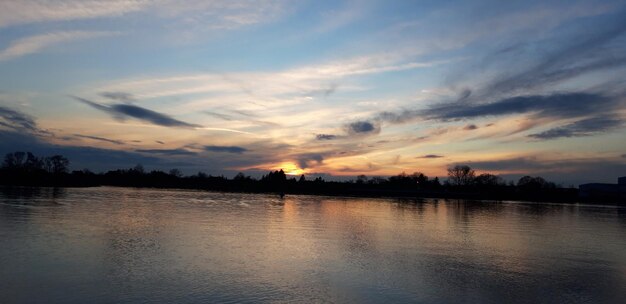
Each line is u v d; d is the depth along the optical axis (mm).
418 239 51344
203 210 83188
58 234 44594
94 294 25141
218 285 27750
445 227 66875
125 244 40469
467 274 33500
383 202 151125
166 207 87500
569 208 150875
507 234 60406
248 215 75375
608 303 27547
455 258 39812
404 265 35844
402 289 28625
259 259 35938
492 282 31406
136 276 29266
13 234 43438
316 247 42750
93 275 29125
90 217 61719
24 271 29500
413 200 181125
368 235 53281
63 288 26094
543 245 50656
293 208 98625
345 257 38250
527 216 100062
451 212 105062
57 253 35375
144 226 53875
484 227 69312
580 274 35188
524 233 62500
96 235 45062
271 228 56844
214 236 47469
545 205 171875
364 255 39531
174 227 54031
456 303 26234
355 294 27125
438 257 39969
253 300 25125
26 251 35656
